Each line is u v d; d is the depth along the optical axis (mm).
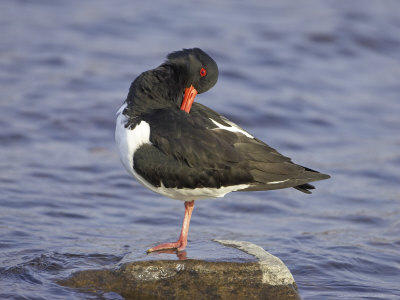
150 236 12297
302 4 29859
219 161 9688
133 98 10383
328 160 17234
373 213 14172
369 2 30297
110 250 11273
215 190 9961
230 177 9758
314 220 13719
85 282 9914
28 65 21938
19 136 17250
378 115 20516
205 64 11156
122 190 14898
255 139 10227
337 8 29344
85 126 18297
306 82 22516
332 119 19984
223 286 9695
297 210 14305
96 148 17172
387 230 13211
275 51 24609
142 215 13555
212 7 28922
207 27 26406
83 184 14977
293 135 18859
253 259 10023
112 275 9930
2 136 17141
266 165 9781
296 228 13203
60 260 10711
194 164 9727
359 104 21188
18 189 14219
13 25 25281
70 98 19812
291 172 9828
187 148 9695
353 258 11523
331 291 10188
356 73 23750
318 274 10812
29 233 11938
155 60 22984
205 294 9633
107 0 28938
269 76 22688
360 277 10836
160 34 25484
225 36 25594
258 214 14016
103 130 18234
